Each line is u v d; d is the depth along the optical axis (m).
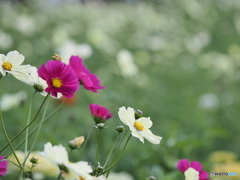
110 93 5.00
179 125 4.68
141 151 3.64
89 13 10.88
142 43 8.70
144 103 5.31
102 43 7.63
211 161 3.60
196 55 8.42
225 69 7.50
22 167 1.42
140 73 6.28
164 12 12.64
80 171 1.19
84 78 1.64
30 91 4.86
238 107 6.23
